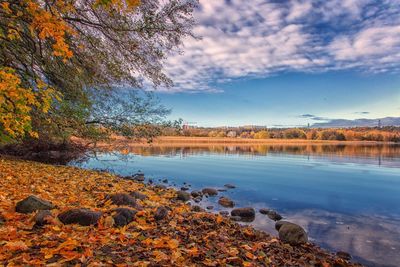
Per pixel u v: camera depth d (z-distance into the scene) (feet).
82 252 13.92
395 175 96.84
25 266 11.64
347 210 48.39
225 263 15.98
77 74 40.78
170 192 50.06
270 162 140.15
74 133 54.29
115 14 33.65
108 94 48.78
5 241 13.80
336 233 35.04
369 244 31.01
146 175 84.12
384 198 59.47
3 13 22.17
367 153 223.10
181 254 15.99
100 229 18.17
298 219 41.60
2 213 18.38
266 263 18.47
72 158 67.67
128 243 16.51
